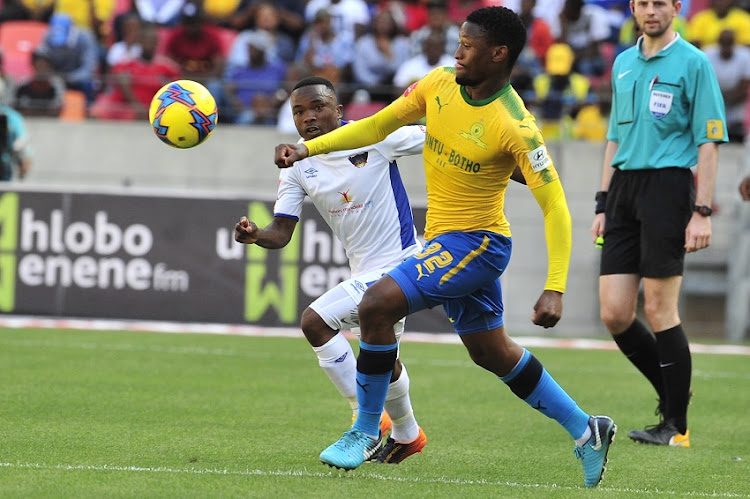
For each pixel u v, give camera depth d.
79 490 15.70
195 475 17.12
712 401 29.09
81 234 43.38
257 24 57.47
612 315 22.89
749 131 52.72
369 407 17.34
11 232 43.31
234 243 43.31
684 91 22.06
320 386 29.16
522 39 16.33
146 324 43.34
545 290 16.20
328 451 17.02
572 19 57.78
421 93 17.28
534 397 17.52
